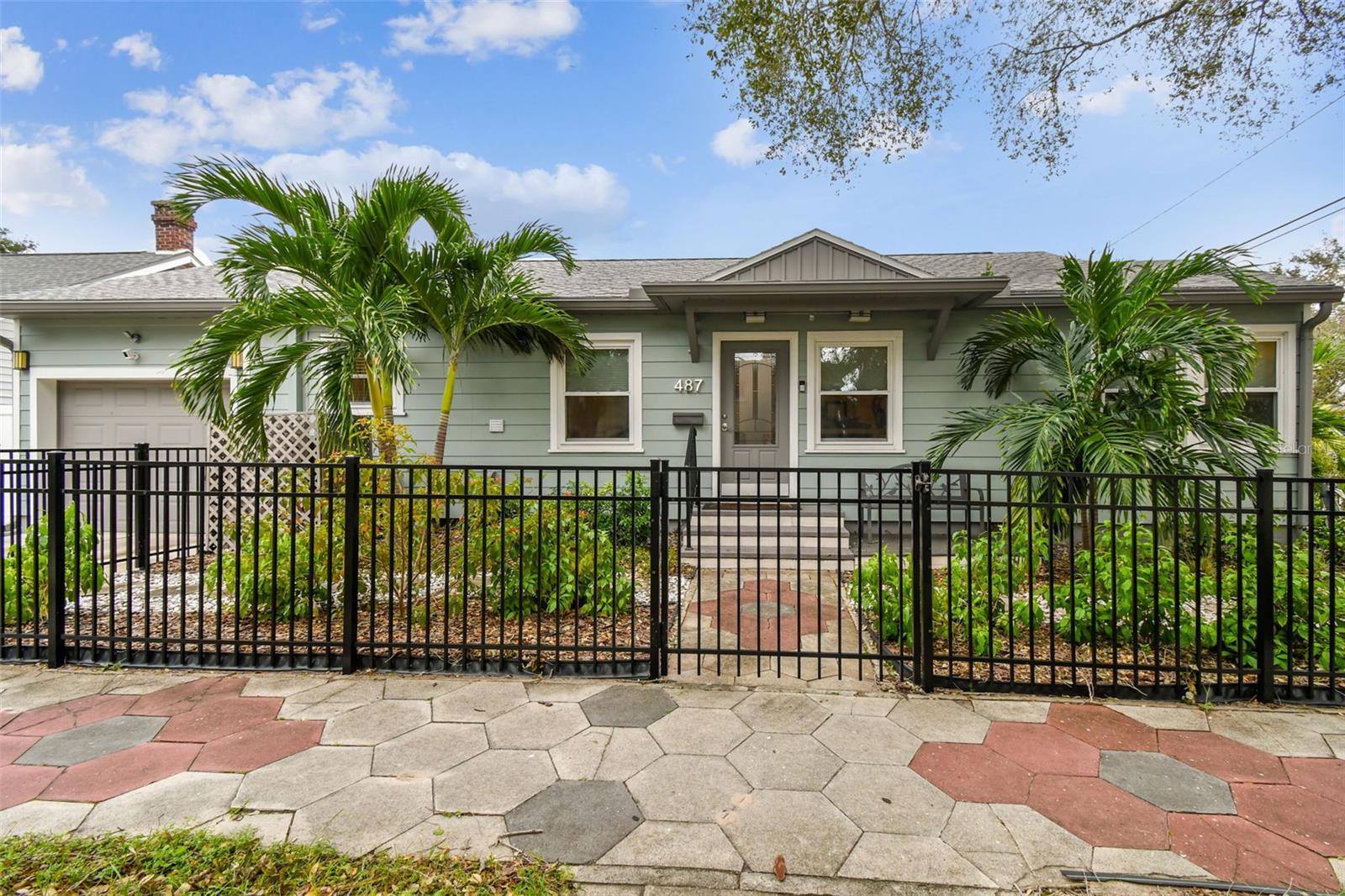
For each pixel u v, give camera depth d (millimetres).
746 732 2619
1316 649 3227
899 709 2836
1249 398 6961
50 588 3312
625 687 3090
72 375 7582
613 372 7594
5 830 1955
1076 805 2105
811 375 7324
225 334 5164
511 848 1892
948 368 7145
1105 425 4801
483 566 3275
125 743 2514
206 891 1698
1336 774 2297
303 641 3332
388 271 5887
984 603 3824
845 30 4480
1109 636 3582
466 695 2980
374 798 2135
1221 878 1771
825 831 1976
